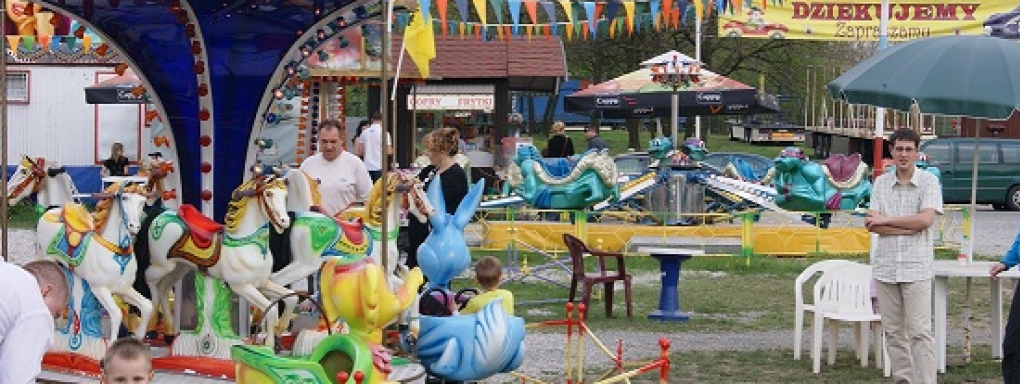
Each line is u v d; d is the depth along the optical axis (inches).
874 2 1802.4
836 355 814.5
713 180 1498.5
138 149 1871.3
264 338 649.6
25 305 372.5
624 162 1881.2
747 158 1984.5
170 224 609.3
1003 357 653.3
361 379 466.0
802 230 1357.0
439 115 2145.7
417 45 775.1
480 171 1907.0
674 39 2714.1
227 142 671.1
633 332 896.9
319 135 742.5
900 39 1800.0
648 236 1344.7
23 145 1872.5
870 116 2723.9
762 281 1175.0
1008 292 1123.3
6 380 368.2
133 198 593.9
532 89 2132.1
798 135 3486.7
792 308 1019.9
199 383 591.5
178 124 671.1
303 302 727.1
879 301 677.3
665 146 1435.8
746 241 1290.6
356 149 1375.5
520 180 1262.3
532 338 863.7
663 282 954.1
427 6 569.6
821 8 1806.1
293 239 631.2
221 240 605.3
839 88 780.6
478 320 568.7
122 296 601.0
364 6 672.4
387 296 516.1
